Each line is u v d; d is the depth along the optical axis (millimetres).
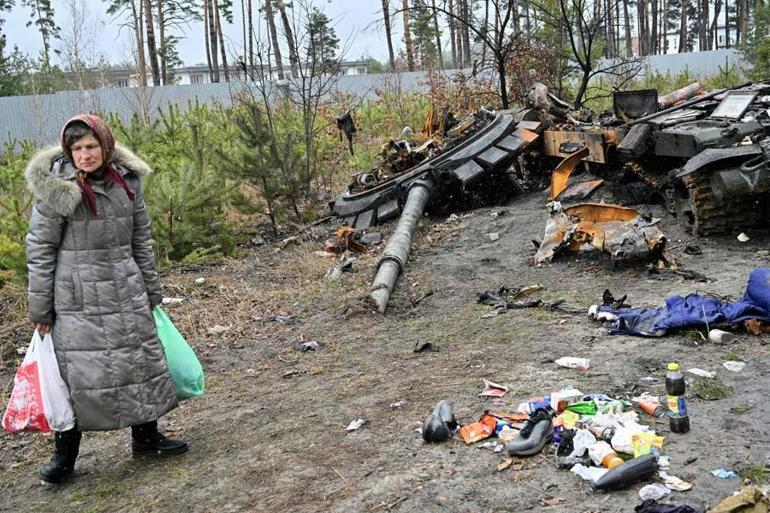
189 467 4324
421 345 6074
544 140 12883
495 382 4973
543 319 6410
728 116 8773
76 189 3896
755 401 4145
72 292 4008
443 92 20375
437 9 18234
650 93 10797
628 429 3770
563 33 18875
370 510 3465
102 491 4152
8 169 11430
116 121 14797
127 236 4113
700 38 53031
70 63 29547
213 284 9172
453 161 12078
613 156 10875
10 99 25484
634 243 7422
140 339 4121
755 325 5199
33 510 4051
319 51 24438
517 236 9945
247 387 5789
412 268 9039
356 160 17125
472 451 3928
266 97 15812
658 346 5277
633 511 3162
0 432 5402
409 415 4586
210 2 39406
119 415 4086
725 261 7410
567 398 4316
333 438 4414
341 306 7680
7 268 9406
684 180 8164
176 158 13031
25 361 4086
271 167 12539
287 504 3666
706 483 3318
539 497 3381
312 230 12406
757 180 7562
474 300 7457
